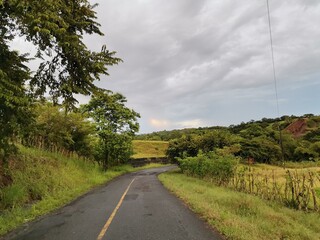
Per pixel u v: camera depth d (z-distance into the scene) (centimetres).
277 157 5594
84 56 988
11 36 913
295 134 9500
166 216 955
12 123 923
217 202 1162
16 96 876
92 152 3669
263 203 1177
